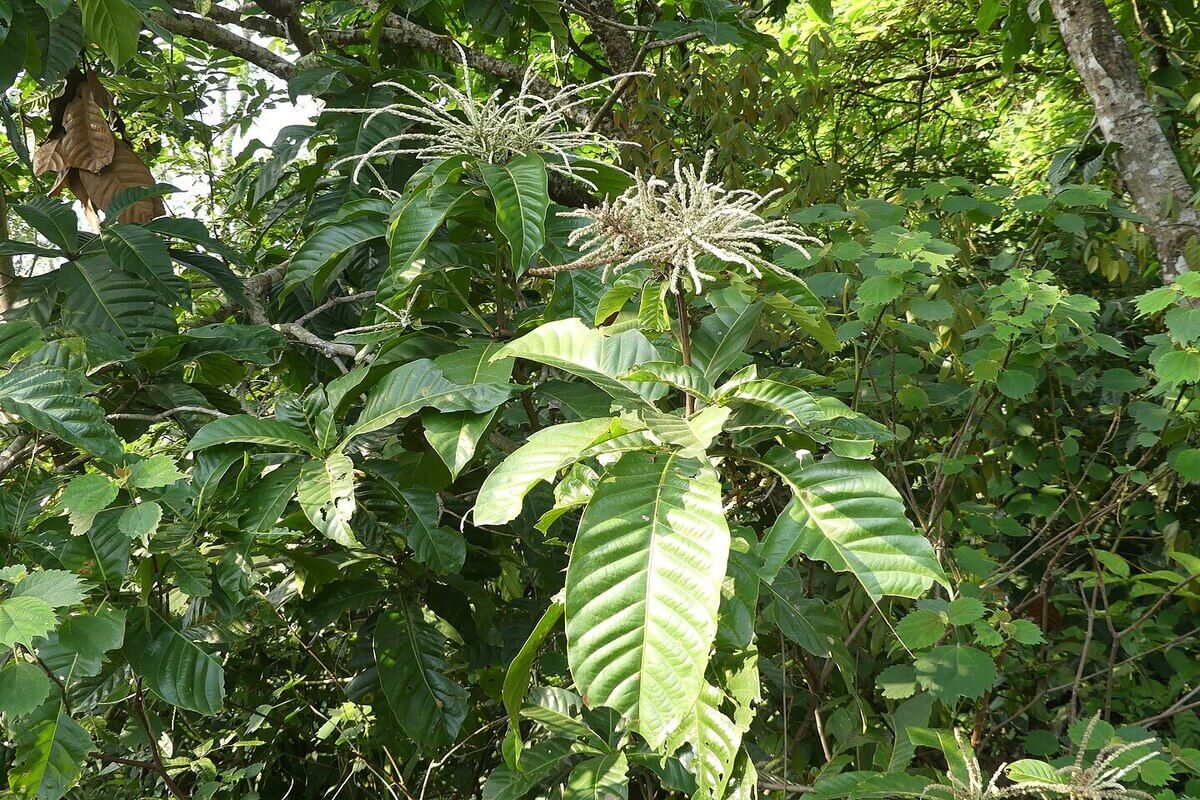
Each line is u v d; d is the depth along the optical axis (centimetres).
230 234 419
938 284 242
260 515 163
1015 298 205
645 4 395
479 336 210
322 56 279
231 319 280
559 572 233
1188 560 208
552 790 184
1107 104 257
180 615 195
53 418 152
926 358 266
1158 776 148
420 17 369
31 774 139
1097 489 278
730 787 154
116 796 199
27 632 120
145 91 382
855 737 187
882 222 241
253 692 248
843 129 494
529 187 178
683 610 101
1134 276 327
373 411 169
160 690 159
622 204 157
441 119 192
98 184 283
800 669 221
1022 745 240
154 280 222
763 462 140
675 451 121
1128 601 257
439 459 208
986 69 532
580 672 102
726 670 147
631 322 168
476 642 231
